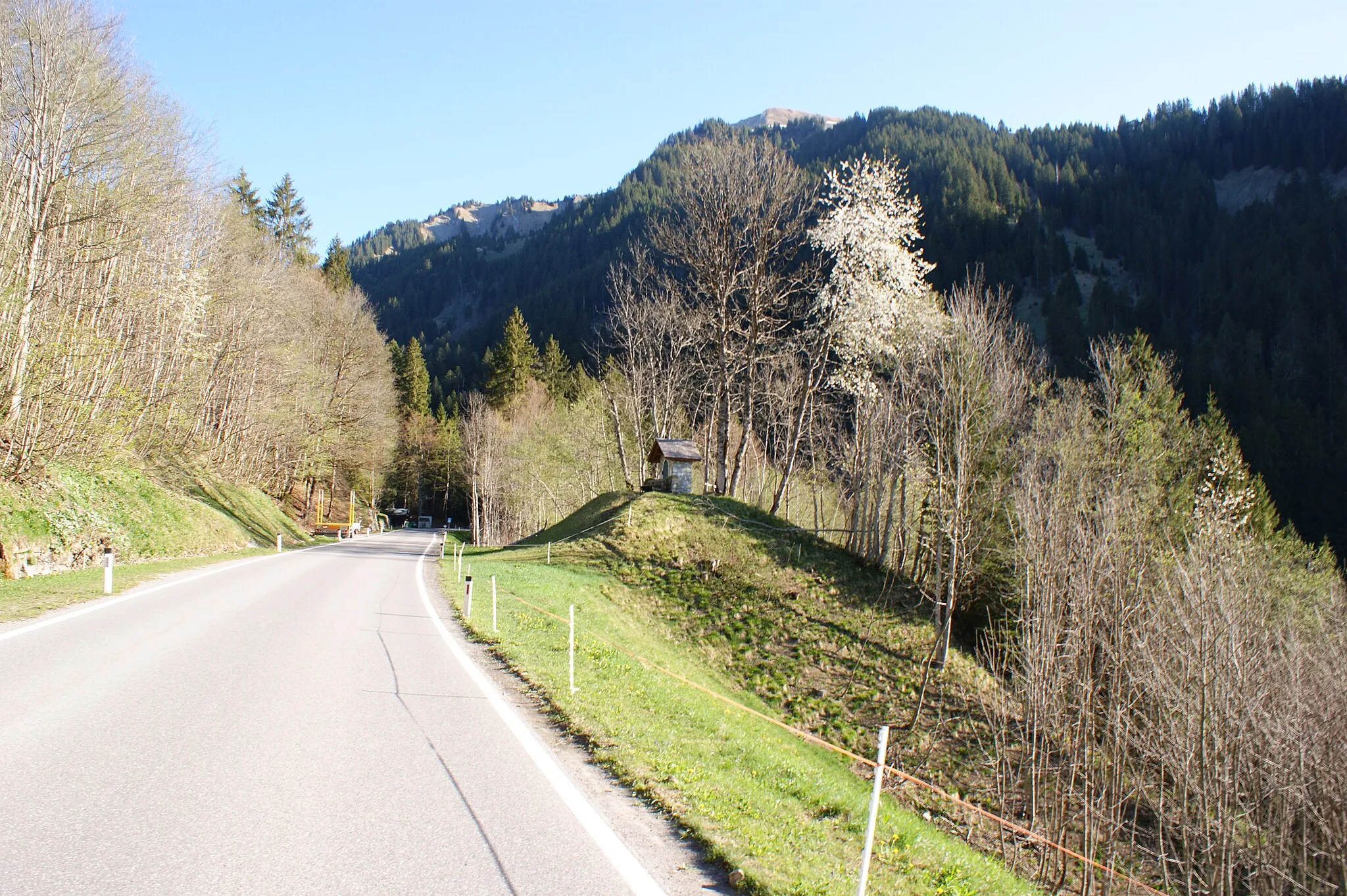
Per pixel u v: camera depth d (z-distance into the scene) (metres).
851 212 36.06
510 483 72.75
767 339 39.12
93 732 7.43
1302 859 18.47
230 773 6.58
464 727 8.51
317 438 61.88
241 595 18.50
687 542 34.09
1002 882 9.05
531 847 5.51
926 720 22.73
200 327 40.22
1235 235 124.44
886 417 33.44
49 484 24.38
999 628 28.14
